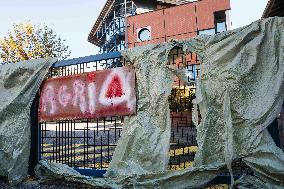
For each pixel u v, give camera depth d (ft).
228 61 11.64
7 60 95.25
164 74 12.65
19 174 14.83
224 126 11.21
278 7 26.43
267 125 10.72
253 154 10.74
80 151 22.03
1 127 15.65
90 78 14.60
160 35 65.31
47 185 14.05
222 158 11.18
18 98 15.67
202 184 11.18
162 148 12.16
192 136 16.29
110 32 84.53
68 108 14.89
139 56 13.35
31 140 15.76
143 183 11.76
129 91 13.30
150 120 12.67
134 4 76.89
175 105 17.63
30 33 96.78
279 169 10.20
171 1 78.18
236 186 10.77
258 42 11.28
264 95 10.95
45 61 15.99
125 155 12.86
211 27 62.69
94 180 12.90
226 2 63.10
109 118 15.23
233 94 11.28
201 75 11.98
